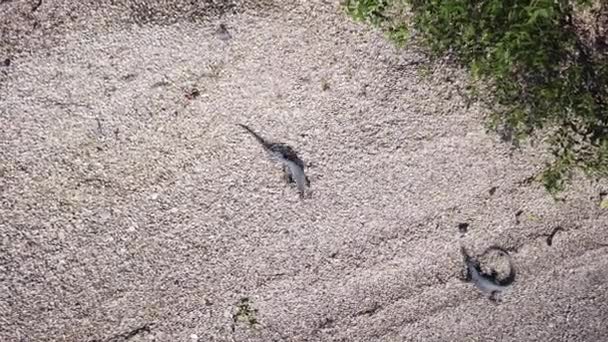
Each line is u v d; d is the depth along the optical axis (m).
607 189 6.10
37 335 5.46
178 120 5.50
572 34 5.57
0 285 5.36
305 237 5.77
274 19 5.54
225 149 5.61
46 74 5.28
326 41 5.65
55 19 5.25
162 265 5.59
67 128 5.36
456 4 5.21
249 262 5.71
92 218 5.47
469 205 5.97
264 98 5.62
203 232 5.63
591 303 6.26
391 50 5.76
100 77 5.36
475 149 5.92
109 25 5.32
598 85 5.71
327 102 5.71
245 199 5.67
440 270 5.99
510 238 6.07
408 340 5.97
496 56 5.36
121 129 5.43
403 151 5.83
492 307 6.09
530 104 5.77
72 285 5.48
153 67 5.42
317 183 5.74
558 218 6.10
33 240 5.39
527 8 5.05
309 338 5.83
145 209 5.53
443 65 5.81
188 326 5.66
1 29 5.18
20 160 5.31
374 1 5.34
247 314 5.74
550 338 6.21
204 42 5.45
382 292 5.92
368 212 5.84
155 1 5.36
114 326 5.56
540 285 6.15
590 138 5.70
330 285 5.83
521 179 6.00
